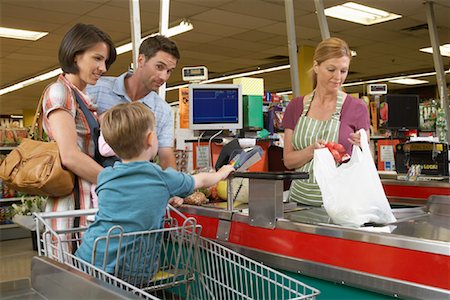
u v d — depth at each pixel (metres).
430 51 10.69
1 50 9.78
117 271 1.44
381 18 7.99
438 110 5.93
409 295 1.38
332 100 2.34
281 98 4.57
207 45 9.84
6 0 6.53
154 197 1.52
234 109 3.77
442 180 3.98
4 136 7.38
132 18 3.04
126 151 1.54
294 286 1.73
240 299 1.79
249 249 1.92
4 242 6.68
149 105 2.38
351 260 1.55
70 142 1.85
